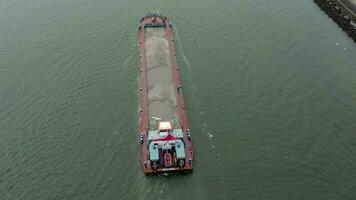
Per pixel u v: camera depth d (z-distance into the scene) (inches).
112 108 5221.5
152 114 4997.5
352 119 5022.1
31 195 4185.5
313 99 5319.9
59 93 5472.4
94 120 5049.2
